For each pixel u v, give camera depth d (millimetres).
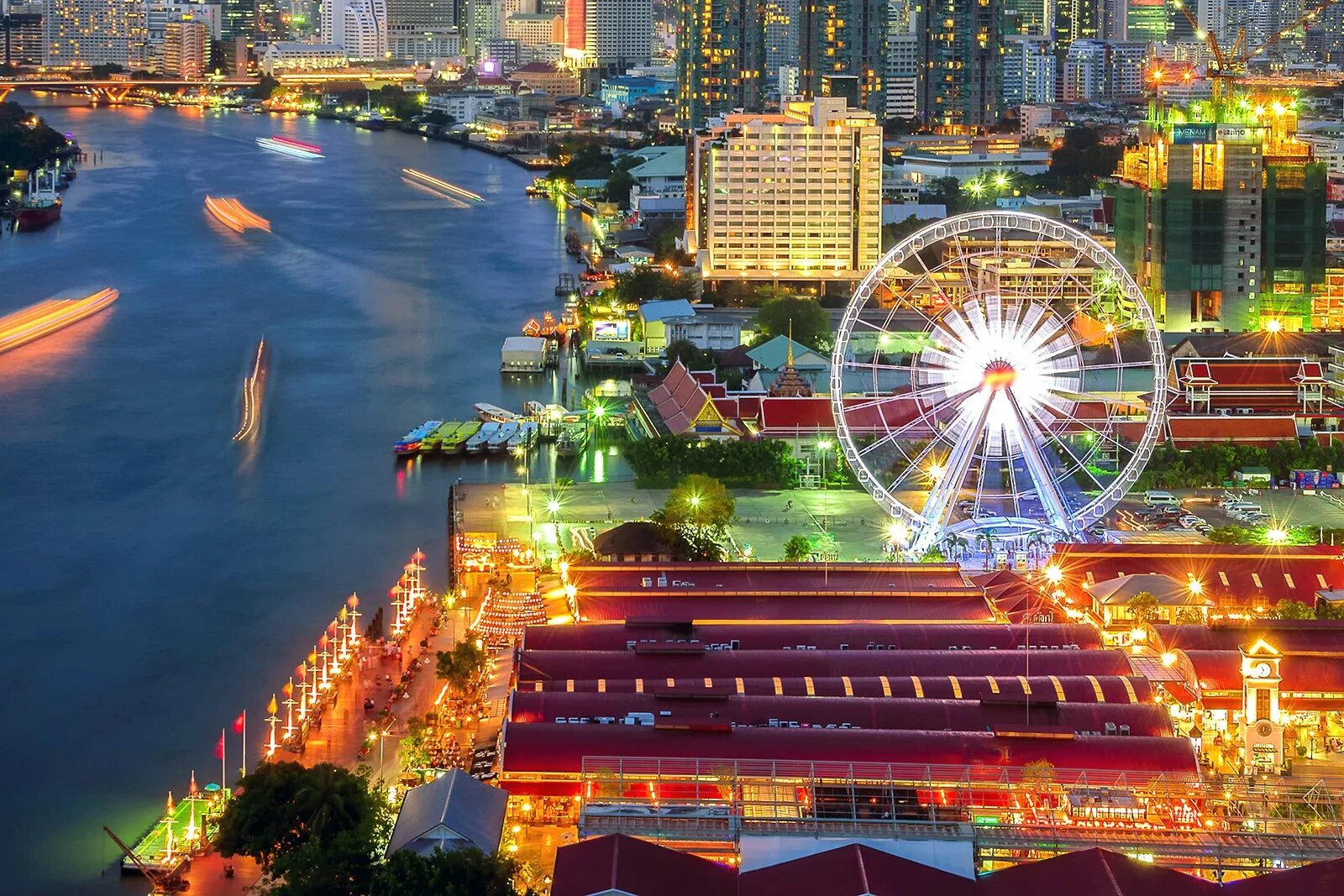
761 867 197500
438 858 194875
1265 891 189625
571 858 193250
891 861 193375
